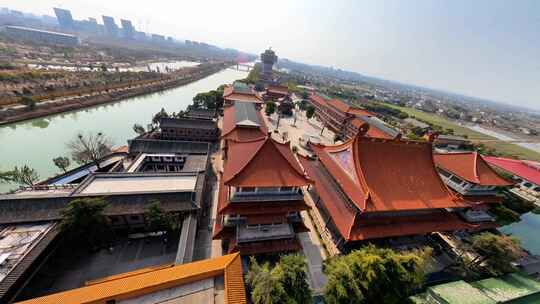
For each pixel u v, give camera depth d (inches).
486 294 1197.7
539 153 5211.6
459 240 1646.2
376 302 1074.7
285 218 1211.9
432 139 1457.9
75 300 698.2
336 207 1379.2
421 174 1401.3
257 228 1194.6
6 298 892.0
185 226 1321.4
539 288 1277.1
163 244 1358.3
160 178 1600.6
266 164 1163.3
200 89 6427.2
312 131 3914.9
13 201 1171.3
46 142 2517.2
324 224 1619.1
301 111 5182.1
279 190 1190.3
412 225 1334.9
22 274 936.3
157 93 5280.5
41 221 1158.3
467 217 1604.3
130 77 5324.8
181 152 2137.1
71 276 1124.5
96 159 1931.6
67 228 1117.1
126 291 733.3
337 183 1492.4
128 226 1368.1
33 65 5349.4
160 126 2546.8
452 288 1198.9
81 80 4279.0
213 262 920.3
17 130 2711.6
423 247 1486.2
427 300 1160.2
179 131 2613.2
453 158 1827.0
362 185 1249.4
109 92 4210.1
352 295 989.2
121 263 1219.9
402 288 1069.8
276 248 1201.4
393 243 1477.6
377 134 3075.8
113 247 1291.8
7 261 963.3
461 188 1664.6
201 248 1344.7
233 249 1140.5
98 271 1165.1
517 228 2101.4
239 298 779.4
